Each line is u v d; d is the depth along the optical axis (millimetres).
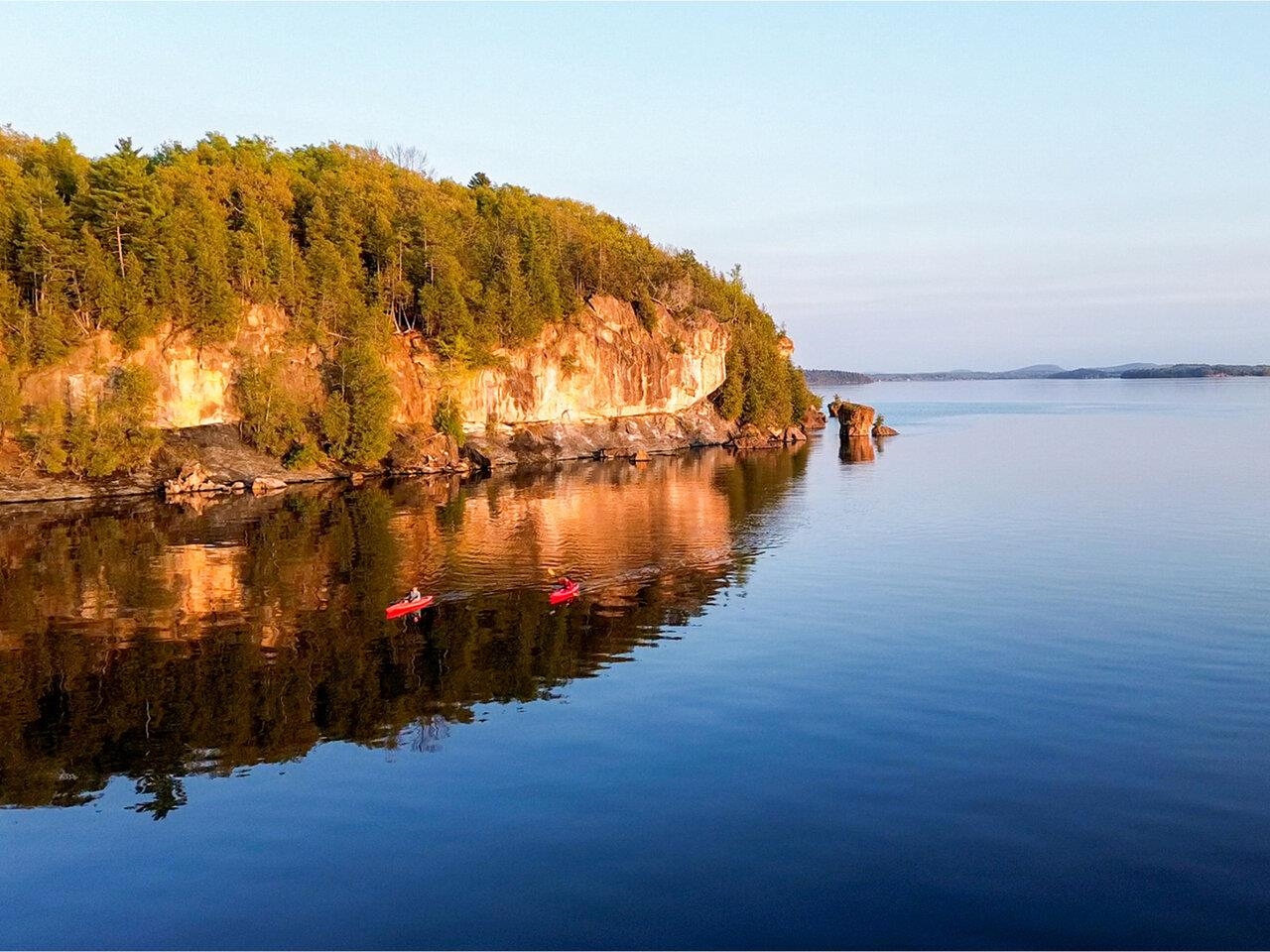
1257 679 41875
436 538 79938
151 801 32125
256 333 119500
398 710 40250
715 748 35500
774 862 27375
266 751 36188
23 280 105375
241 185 126125
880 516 91188
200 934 24672
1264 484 108562
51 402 103625
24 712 40344
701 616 54531
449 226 150375
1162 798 30766
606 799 31469
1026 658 45312
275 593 60719
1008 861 27156
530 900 25750
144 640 50594
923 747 35125
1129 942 23453
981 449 164625
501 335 148375
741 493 110125
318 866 27781
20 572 66562
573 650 48438
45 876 27641
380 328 129875
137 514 93062
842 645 48281
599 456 157750
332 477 122312
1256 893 25328
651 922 24641
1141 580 60938
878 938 23797
